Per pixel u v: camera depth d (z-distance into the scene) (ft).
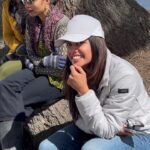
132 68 9.74
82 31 9.45
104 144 9.49
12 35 13.43
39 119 12.99
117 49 16.98
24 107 12.00
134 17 17.47
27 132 13.10
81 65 9.50
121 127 9.54
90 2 16.51
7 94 11.66
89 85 9.64
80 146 10.44
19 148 11.82
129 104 9.50
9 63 12.63
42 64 12.02
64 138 10.32
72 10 15.96
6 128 11.62
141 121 9.73
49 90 12.09
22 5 12.61
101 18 16.79
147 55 16.92
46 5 11.92
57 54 11.94
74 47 9.49
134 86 9.51
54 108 12.99
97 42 9.43
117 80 9.52
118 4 17.25
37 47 12.23
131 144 9.73
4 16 13.33
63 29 11.81
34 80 12.10
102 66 9.49
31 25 12.20
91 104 9.37
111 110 9.53
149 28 17.52
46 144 10.15
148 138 9.87
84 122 9.97
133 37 17.17
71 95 9.91
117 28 17.10
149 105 9.94
